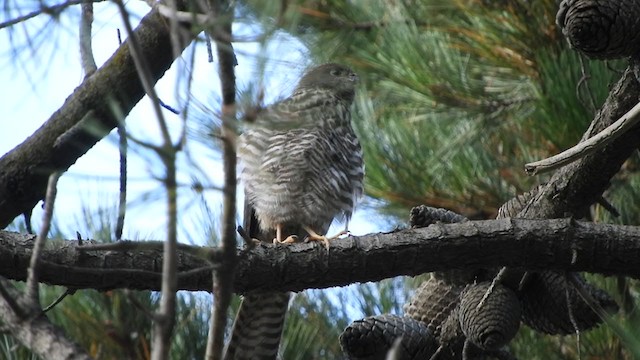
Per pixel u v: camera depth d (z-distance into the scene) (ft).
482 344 25.75
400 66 36.09
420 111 37.11
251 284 25.26
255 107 16.93
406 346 26.66
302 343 35.70
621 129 23.12
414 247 25.52
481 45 35.40
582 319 26.61
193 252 17.49
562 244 25.53
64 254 24.09
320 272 25.35
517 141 35.70
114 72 27.76
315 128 35.63
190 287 24.52
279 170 35.29
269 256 25.20
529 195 28.60
